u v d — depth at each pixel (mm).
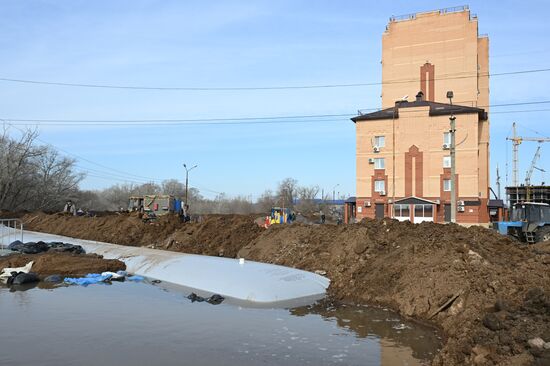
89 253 20797
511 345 6641
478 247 11836
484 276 10180
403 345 8461
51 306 11461
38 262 16359
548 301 7457
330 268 14750
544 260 10562
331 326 9727
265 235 19953
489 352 6734
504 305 8305
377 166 46344
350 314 10797
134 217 28484
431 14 53500
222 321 10039
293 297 12203
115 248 20594
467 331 7965
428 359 7727
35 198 58531
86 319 10164
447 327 9320
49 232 32156
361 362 7570
